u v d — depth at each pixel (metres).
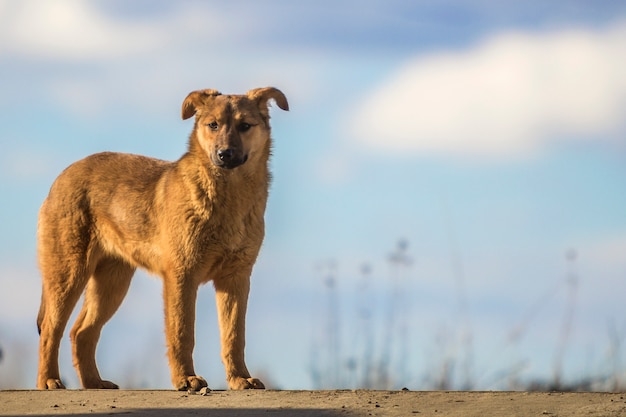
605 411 7.97
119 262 12.28
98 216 11.97
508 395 8.92
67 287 11.95
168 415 7.90
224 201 10.81
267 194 11.40
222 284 11.17
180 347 10.54
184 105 11.57
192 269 10.81
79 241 12.00
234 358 10.89
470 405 8.35
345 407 8.27
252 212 11.07
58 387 11.59
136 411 8.14
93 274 12.28
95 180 12.03
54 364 11.92
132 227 11.59
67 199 12.07
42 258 12.17
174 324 10.62
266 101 11.62
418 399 8.70
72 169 12.30
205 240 10.79
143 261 11.65
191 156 11.09
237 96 11.43
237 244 10.95
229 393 9.25
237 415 7.87
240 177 10.91
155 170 11.85
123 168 12.02
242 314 11.04
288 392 9.24
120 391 9.48
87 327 12.28
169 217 10.94
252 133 11.14
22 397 9.07
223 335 11.02
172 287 10.78
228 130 10.87
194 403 8.62
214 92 11.62
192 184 10.85
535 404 8.36
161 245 11.17
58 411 8.23
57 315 11.92
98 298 12.30
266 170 11.43
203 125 11.09
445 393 9.08
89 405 8.55
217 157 10.60
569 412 7.96
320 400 8.69
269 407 8.31
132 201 11.60
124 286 12.41
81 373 12.23
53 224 12.09
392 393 9.12
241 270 11.09
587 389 11.18
